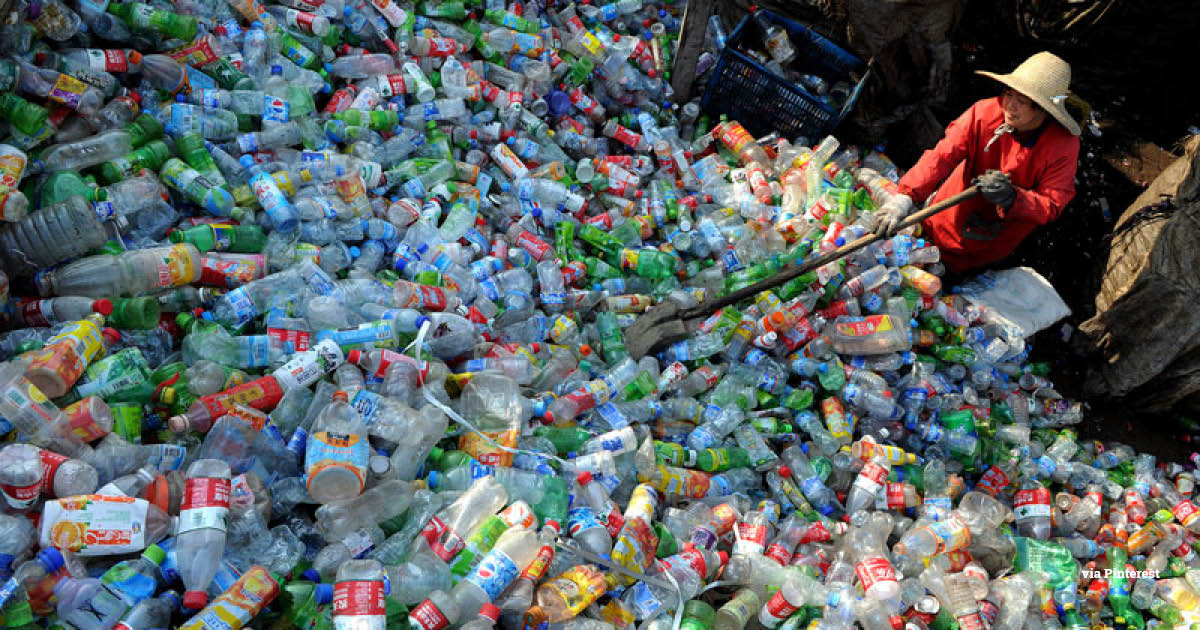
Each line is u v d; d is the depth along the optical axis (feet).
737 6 21.18
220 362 11.36
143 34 14.44
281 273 12.66
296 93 15.10
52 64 12.84
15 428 9.28
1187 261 16.74
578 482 11.19
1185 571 14.99
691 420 14.26
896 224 15.26
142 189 12.48
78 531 8.59
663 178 18.70
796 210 17.79
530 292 15.39
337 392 10.81
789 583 11.27
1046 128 15.47
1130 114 22.79
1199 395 17.94
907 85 19.86
